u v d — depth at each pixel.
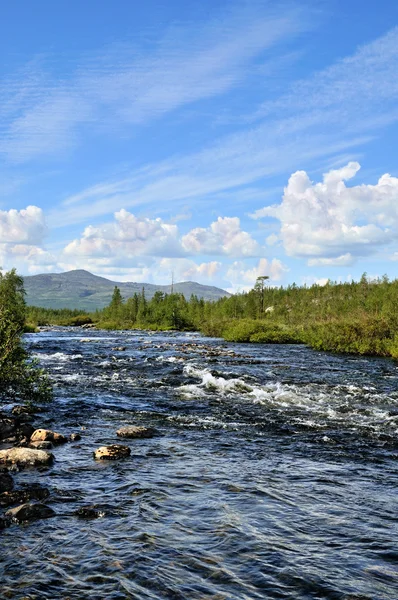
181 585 6.15
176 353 44.09
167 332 108.50
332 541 7.45
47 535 7.55
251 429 15.12
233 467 11.17
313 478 10.43
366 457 12.11
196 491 9.56
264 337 66.75
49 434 13.25
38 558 6.80
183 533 7.69
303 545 7.31
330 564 6.74
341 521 8.19
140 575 6.38
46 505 8.47
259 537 7.57
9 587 6.02
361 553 7.07
